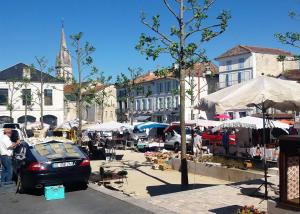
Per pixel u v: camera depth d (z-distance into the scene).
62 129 33.97
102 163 22.55
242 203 8.83
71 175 11.02
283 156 6.10
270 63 62.25
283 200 6.09
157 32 12.76
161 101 69.19
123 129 26.47
